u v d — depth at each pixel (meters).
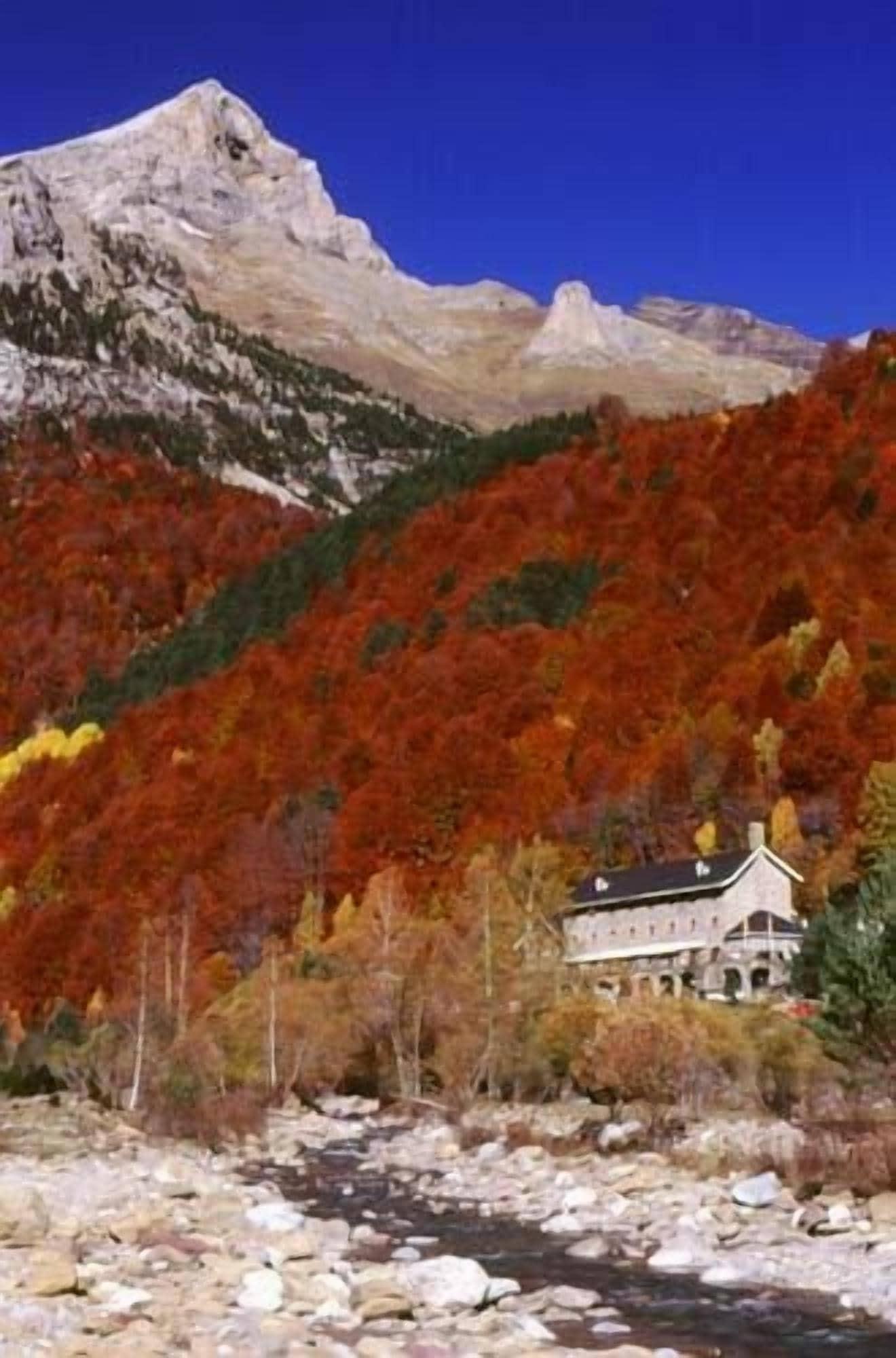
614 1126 50.28
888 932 48.09
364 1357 20.95
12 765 172.62
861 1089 51.25
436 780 127.50
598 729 135.00
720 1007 70.38
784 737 123.31
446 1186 46.22
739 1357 23.95
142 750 159.38
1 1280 24.53
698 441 189.62
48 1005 121.12
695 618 148.50
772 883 99.38
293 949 108.69
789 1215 35.34
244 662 172.50
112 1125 60.62
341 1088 77.56
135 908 126.25
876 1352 24.25
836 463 170.38
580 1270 31.11
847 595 144.12
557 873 109.94
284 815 132.00
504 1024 69.56
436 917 103.50
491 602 165.12
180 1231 31.44
